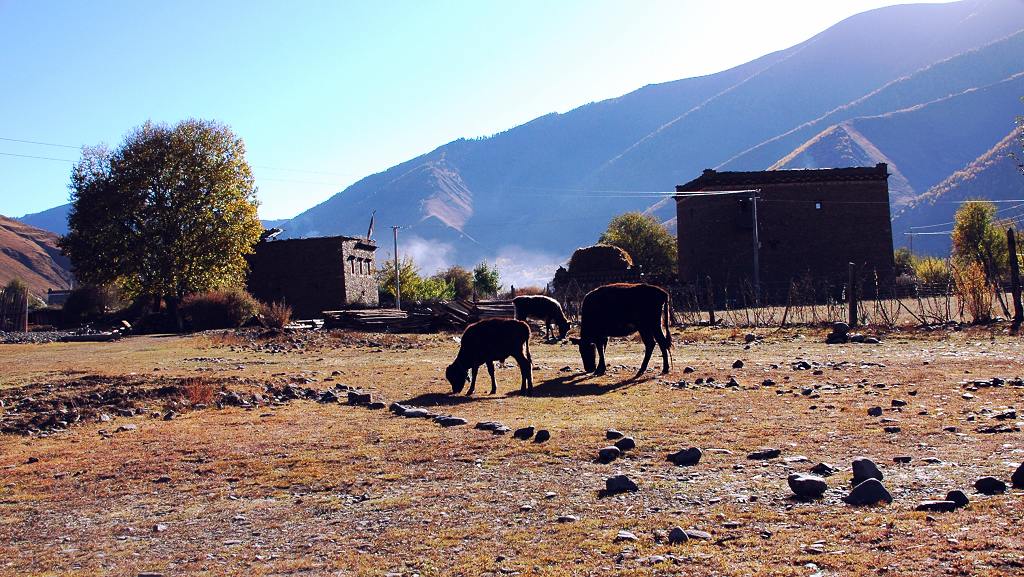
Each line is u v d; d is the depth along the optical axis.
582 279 58.69
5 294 59.69
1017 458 7.36
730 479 7.28
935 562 4.83
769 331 27.83
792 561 5.05
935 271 54.38
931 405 10.83
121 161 59.41
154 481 8.61
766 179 66.12
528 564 5.38
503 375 18.42
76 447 10.76
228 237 60.22
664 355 17.20
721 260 66.81
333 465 8.80
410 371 19.92
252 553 6.06
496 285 95.69
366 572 5.45
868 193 65.94
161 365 24.33
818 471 7.32
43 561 6.15
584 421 10.66
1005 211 197.38
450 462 8.64
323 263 71.25
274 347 31.30
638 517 6.27
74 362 26.91
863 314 28.08
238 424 12.02
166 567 5.84
